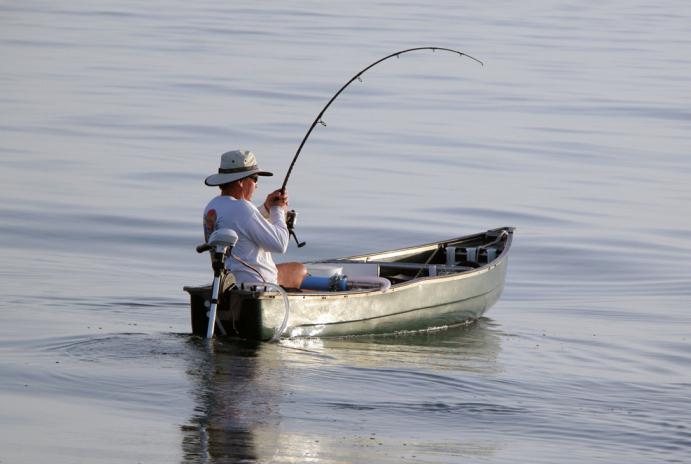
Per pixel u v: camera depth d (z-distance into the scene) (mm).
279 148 78312
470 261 42344
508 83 116250
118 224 54594
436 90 110562
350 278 36219
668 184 70188
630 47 149375
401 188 66812
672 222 59656
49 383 27641
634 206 63562
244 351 31406
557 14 189125
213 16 171125
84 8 179750
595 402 29062
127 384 27781
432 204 62781
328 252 52625
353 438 24703
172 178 66875
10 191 60656
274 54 130000
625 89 113500
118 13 173125
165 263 47688
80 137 79375
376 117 93562
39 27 153125
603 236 56094
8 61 121188
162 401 26516
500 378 30953
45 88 103188
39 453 22797
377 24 163250
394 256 42219
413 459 23547
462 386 29734
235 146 78625
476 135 86500
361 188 66375
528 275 48781
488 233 44719
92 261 47094
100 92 101500
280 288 32250
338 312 34125
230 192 32750
